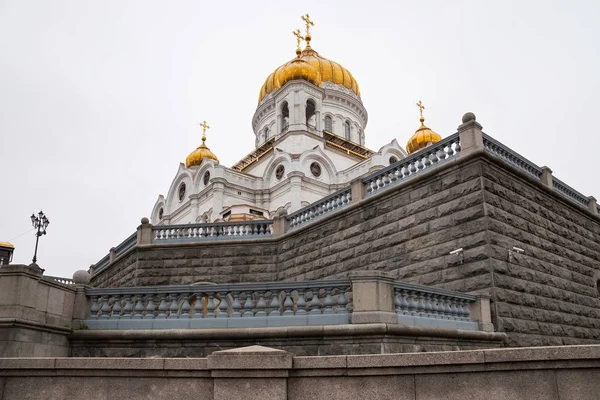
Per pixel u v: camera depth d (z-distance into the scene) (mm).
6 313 10938
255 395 6531
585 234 20266
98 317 12867
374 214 18859
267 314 12281
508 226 15836
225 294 12641
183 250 24141
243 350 6848
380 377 6508
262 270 23078
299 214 23062
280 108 51094
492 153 16812
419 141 46188
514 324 14680
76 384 7133
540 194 18125
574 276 18391
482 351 6184
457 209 16016
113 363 7082
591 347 5699
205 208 45344
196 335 11914
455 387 6242
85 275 13680
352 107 55188
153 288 12852
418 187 17469
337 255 19938
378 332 11039
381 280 11734
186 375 6848
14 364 7297
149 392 6914
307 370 6637
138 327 12430
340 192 20938
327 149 48625
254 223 24375
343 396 6516
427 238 16672
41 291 11734
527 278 15844
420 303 12734
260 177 46500
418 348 11773
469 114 16406
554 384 5820
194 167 54406
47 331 11734
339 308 11992
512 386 6012
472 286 14992
